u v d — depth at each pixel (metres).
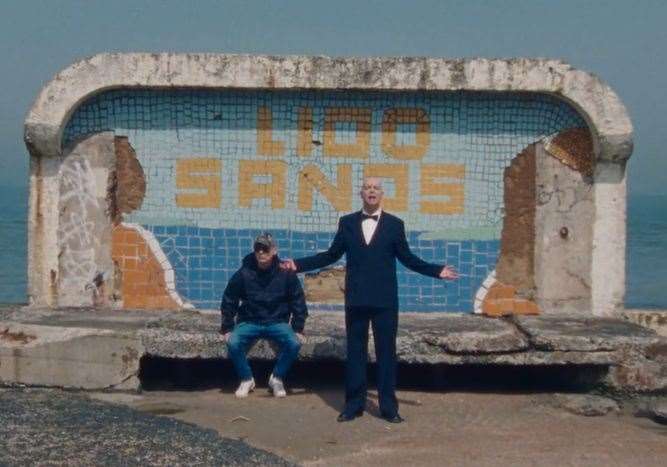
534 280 10.80
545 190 10.77
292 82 10.45
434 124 10.77
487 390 9.54
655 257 36.09
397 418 8.23
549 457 7.33
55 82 10.48
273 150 10.78
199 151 10.80
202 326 9.59
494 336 9.28
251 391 9.29
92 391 9.10
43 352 9.12
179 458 6.93
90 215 10.80
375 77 10.43
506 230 10.80
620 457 7.37
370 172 10.77
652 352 9.18
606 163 10.59
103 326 9.38
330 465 7.04
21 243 37.66
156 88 10.61
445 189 10.77
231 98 10.77
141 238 10.84
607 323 10.06
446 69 10.41
